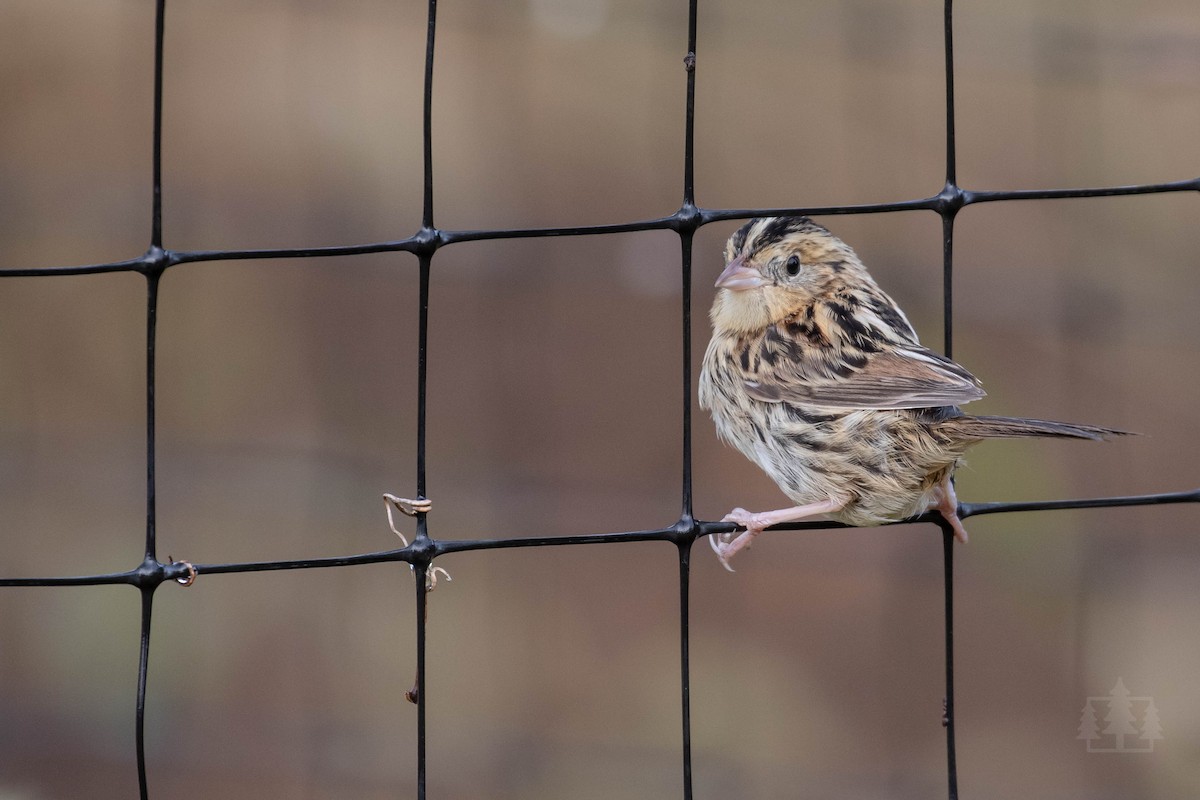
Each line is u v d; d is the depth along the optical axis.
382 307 13.33
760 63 14.03
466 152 13.91
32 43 13.49
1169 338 13.09
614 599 12.74
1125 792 11.80
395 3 14.05
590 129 14.07
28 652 11.92
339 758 11.91
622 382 13.16
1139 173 13.73
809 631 12.60
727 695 12.37
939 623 12.52
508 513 12.62
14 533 12.22
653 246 13.38
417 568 6.46
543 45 14.09
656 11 14.09
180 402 12.85
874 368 7.54
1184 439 12.85
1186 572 12.54
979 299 13.17
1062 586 12.54
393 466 12.77
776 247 8.20
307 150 13.76
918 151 13.91
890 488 7.33
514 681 12.42
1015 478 12.70
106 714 11.81
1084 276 13.24
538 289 13.38
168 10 13.72
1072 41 13.65
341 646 12.32
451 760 11.96
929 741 12.20
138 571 6.25
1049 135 13.73
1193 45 13.45
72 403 12.64
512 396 13.09
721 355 8.17
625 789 11.92
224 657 12.14
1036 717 12.22
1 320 12.66
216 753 11.77
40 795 11.38
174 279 13.03
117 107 13.58
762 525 7.46
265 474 12.45
